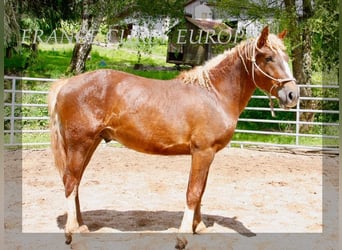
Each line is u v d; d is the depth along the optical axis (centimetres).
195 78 386
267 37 374
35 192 591
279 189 637
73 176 381
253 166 806
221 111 377
